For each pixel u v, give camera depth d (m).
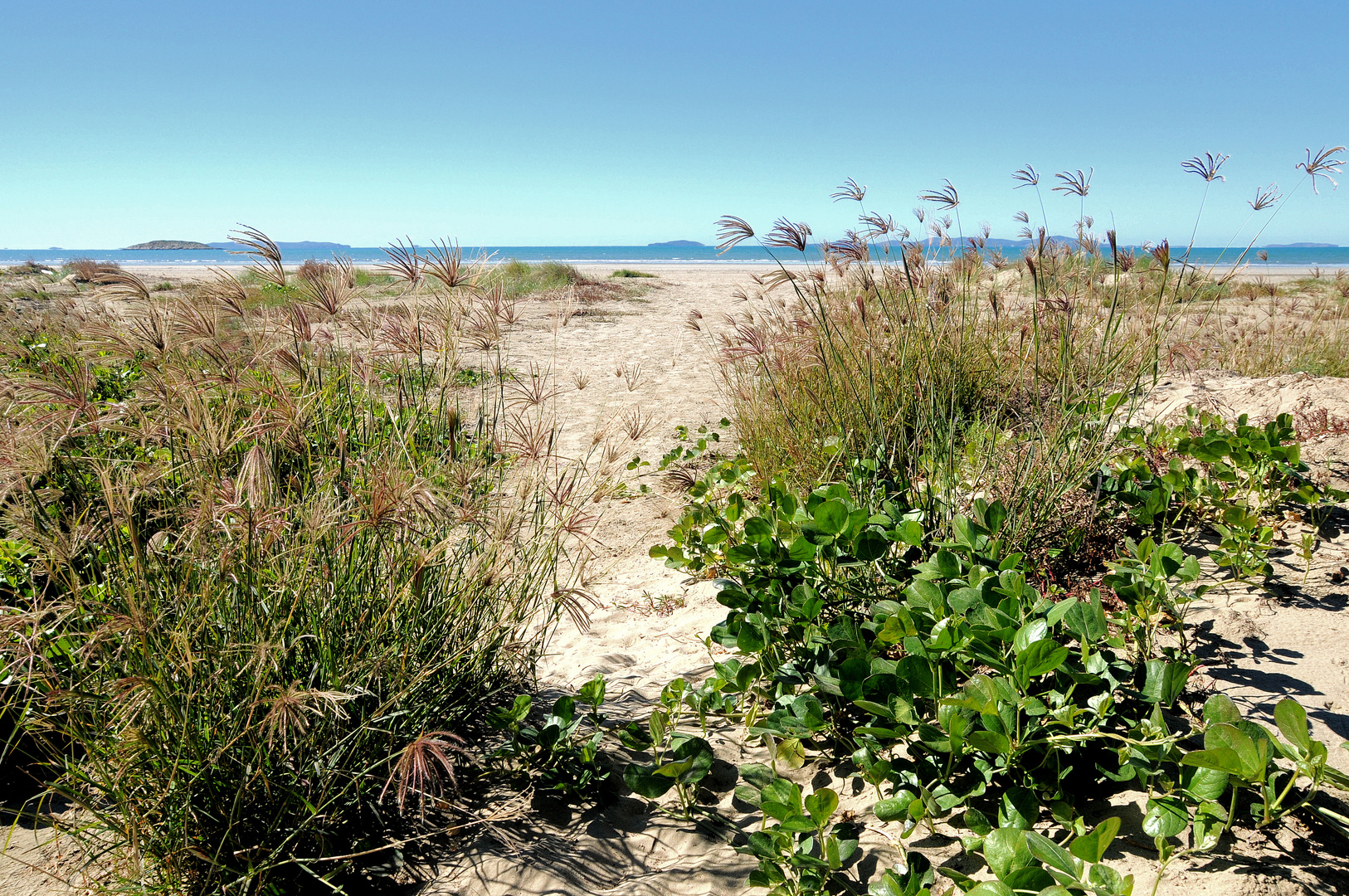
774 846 1.80
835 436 3.84
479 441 2.68
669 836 2.06
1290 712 1.55
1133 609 2.28
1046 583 2.71
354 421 2.64
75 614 1.96
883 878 1.70
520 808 2.21
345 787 1.94
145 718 1.83
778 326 5.38
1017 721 1.82
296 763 1.99
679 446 6.03
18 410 2.13
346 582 2.20
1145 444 3.42
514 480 3.02
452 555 2.43
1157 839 1.59
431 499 1.96
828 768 2.22
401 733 2.14
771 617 2.47
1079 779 1.89
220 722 1.92
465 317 2.71
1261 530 2.75
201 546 1.96
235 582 1.97
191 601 1.91
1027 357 4.48
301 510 2.11
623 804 2.21
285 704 1.67
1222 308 9.79
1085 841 1.47
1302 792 1.65
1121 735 1.86
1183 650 2.20
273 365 2.39
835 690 2.16
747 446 4.90
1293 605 2.44
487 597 2.50
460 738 1.91
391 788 2.17
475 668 2.43
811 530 2.58
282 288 2.44
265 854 1.93
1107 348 3.90
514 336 11.36
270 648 1.83
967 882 1.54
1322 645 2.21
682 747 2.17
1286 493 3.01
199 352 2.27
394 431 2.59
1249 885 1.46
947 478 3.21
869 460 3.28
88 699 1.85
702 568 3.48
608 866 1.98
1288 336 7.28
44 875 1.97
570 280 19.44
